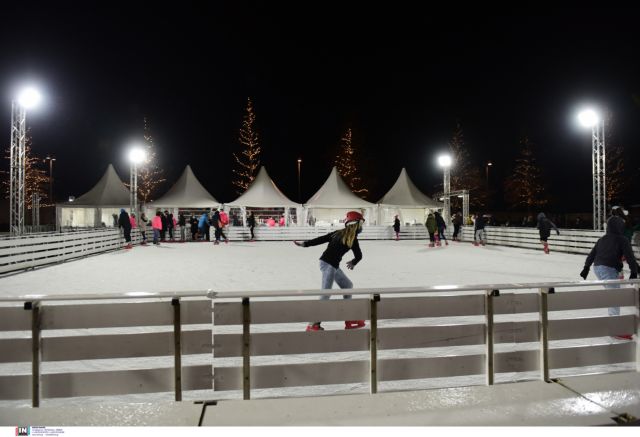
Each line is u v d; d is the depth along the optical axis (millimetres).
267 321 3814
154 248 23172
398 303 3955
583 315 6980
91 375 3623
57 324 3607
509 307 4145
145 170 54125
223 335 3742
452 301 4059
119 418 3262
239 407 3434
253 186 33312
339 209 35562
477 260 16719
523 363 4184
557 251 20656
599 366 4918
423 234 33281
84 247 18250
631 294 4441
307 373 3832
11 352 3568
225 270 13391
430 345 4016
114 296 3523
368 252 20562
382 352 5328
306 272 12867
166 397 4094
